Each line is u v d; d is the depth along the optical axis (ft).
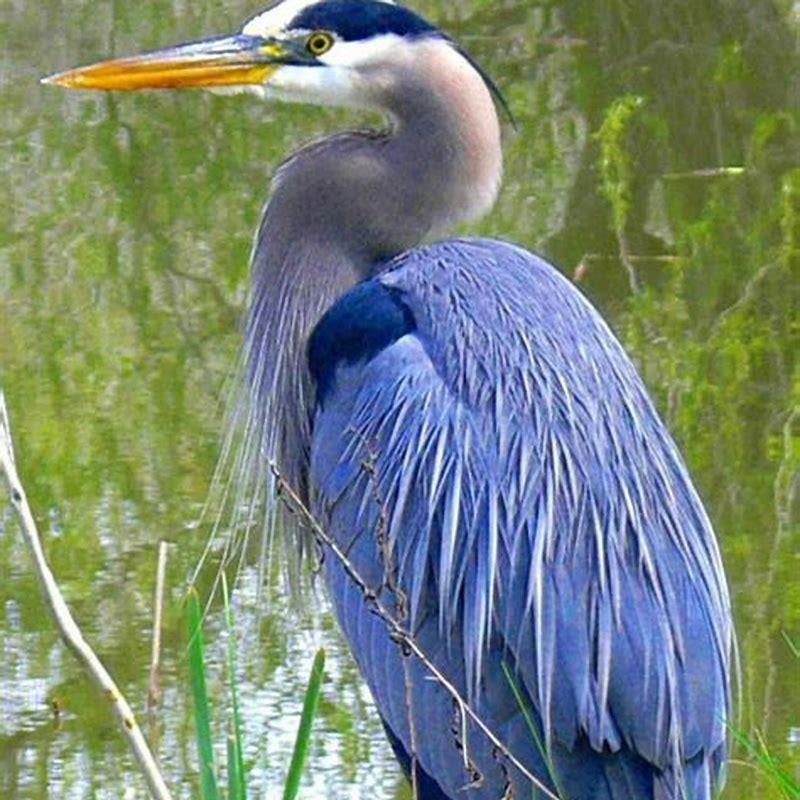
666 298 56.85
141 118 71.41
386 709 23.36
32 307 55.88
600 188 62.34
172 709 37.17
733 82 72.64
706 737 21.65
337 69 26.37
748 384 50.55
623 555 21.97
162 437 47.50
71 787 35.14
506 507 22.18
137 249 60.23
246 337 26.89
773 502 44.16
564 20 78.48
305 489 26.50
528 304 23.58
